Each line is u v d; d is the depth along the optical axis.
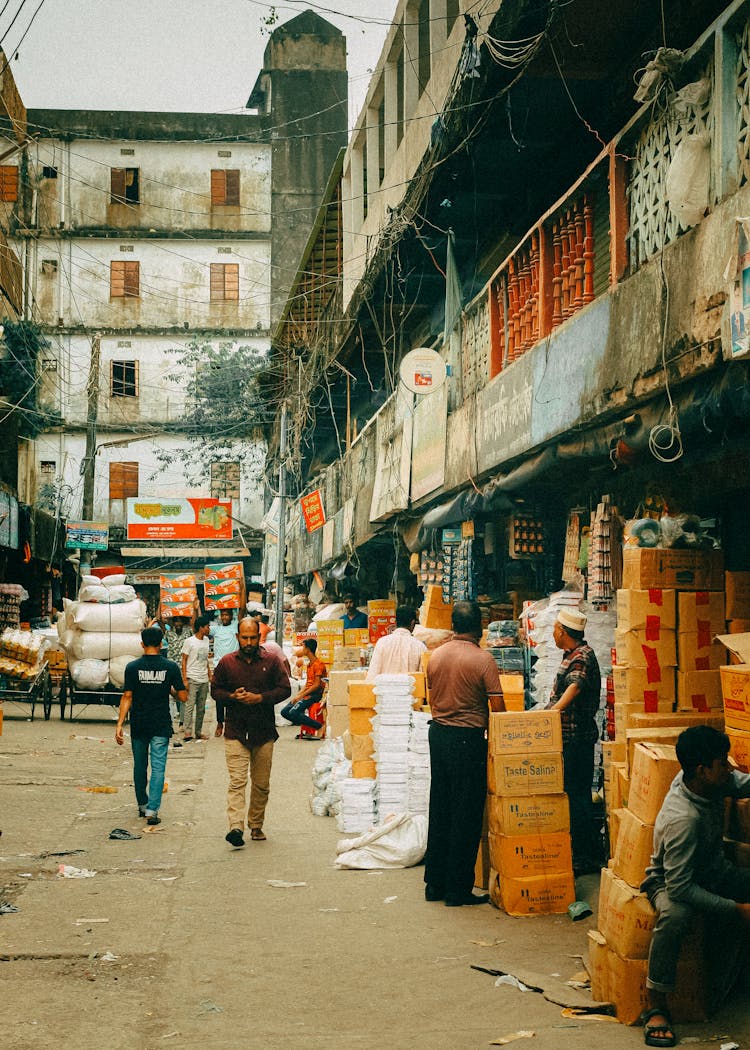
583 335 7.46
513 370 9.31
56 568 29.75
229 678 8.67
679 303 5.85
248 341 45.09
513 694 7.86
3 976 5.20
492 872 6.70
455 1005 4.76
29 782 11.59
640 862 4.63
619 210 6.91
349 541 20.56
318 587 28.91
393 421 15.59
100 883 7.23
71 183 44.78
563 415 7.83
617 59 8.66
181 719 16.84
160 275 45.06
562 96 9.36
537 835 6.47
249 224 45.31
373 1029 4.46
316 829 9.30
